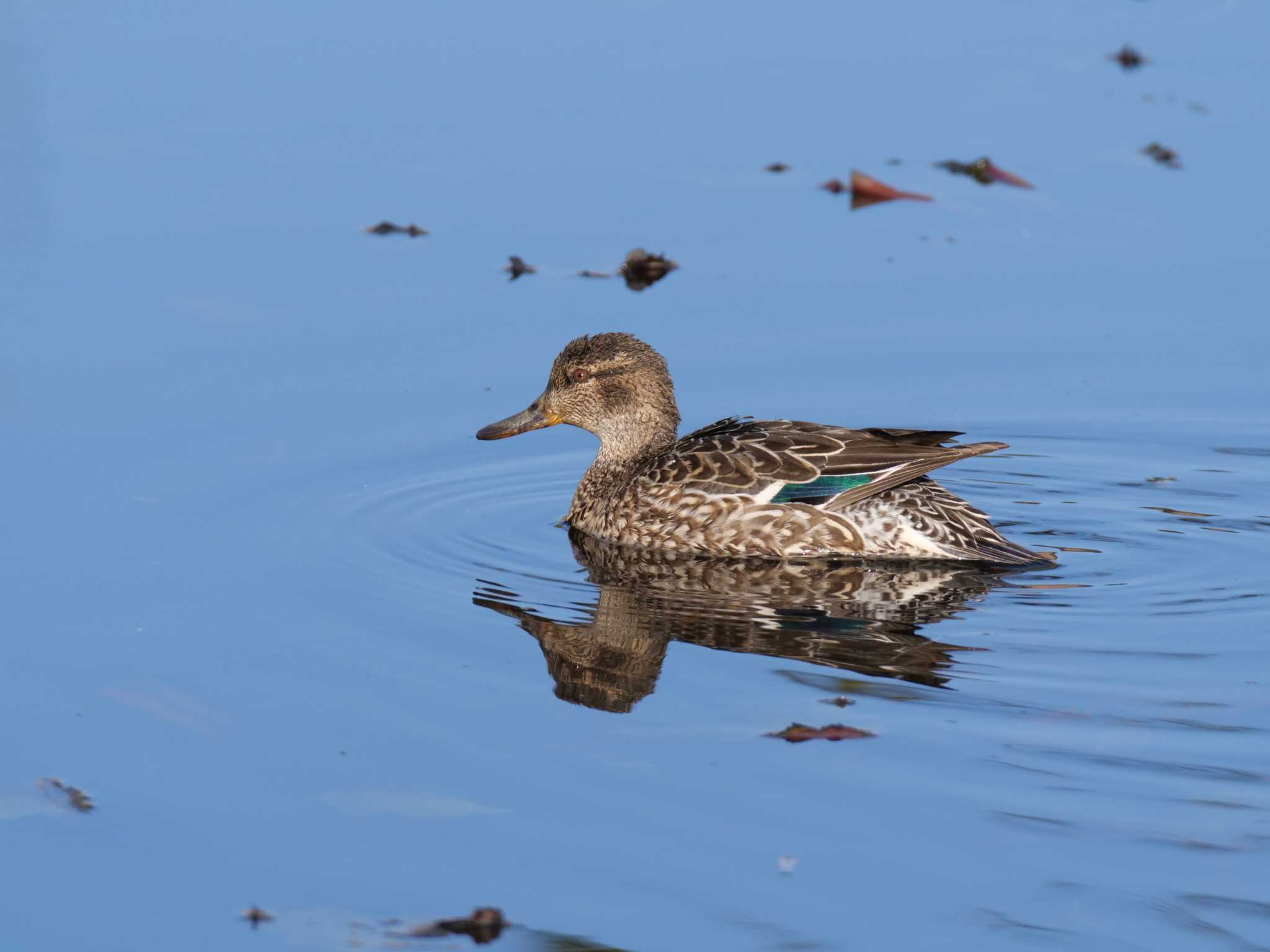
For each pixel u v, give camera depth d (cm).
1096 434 1672
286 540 1384
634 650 1160
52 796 941
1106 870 857
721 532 1411
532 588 1306
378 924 820
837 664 1131
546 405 1603
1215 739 1002
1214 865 859
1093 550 1393
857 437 1411
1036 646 1162
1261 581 1301
